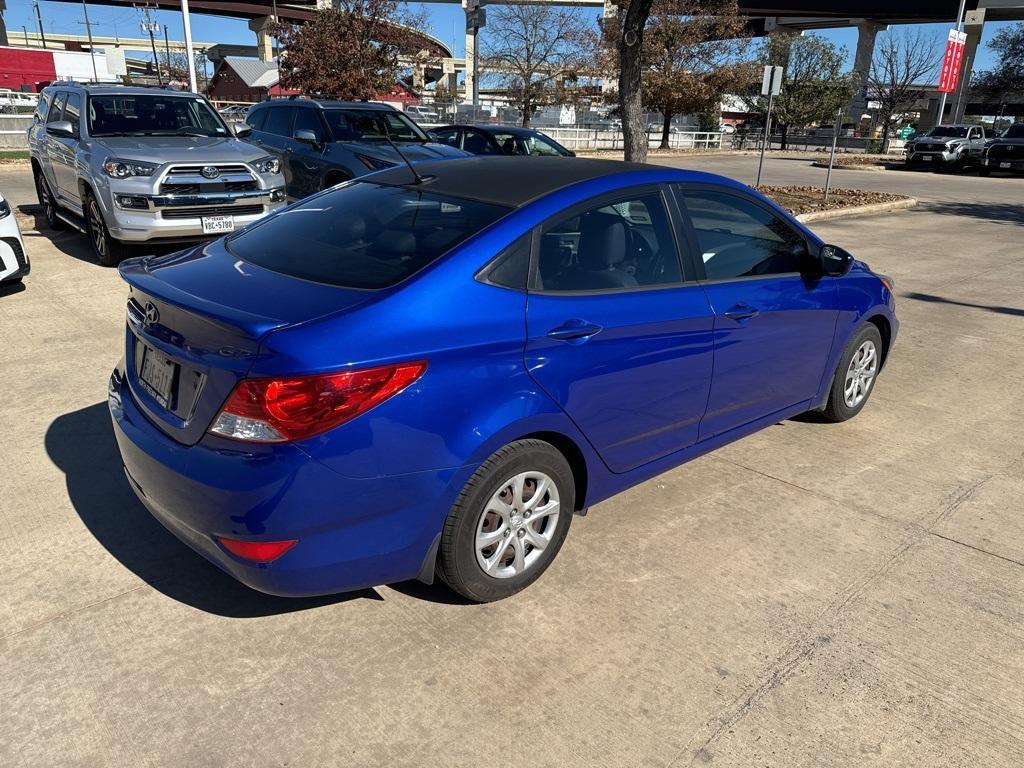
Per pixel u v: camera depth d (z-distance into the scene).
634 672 2.73
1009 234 13.23
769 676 2.73
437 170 3.65
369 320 2.56
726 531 3.66
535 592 3.15
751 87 44.84
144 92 9.11
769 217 4.06
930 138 29.95
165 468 2.61
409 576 2.81
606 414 3.18
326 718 2.49
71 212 9.41
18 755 2.31
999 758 2.42
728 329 3.66
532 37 33.84
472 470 2.74
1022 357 6.45
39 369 5.30
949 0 46.91
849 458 4.49
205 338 2.57
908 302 8.20
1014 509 3.96
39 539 3.39
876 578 3.32
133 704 2.52
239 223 8.16
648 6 12.14
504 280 2.88
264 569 2.52
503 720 2.50
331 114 11.06
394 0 29.61
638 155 12.97
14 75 42.03
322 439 2.42
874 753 2.42
